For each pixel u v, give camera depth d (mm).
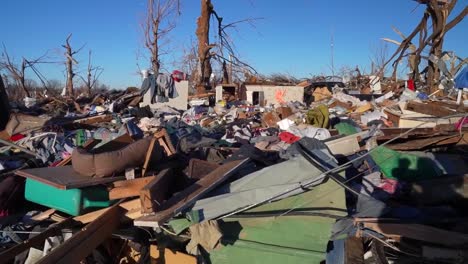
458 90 13109
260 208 4523
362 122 11477
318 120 10164
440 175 5488
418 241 4043
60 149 8758
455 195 4902
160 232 4676
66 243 3918
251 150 6789
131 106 17516
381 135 7066
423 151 6422
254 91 19391
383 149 5988
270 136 9750
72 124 12016
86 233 4219
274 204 4539
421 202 5035
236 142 8961
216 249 4469
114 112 15820
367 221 4273
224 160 6621
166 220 4281
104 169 5027
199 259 4406
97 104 19281
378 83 19453
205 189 4797
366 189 5328
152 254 4660
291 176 4762
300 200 4566
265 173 4871
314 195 4578
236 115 14555
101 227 4508
